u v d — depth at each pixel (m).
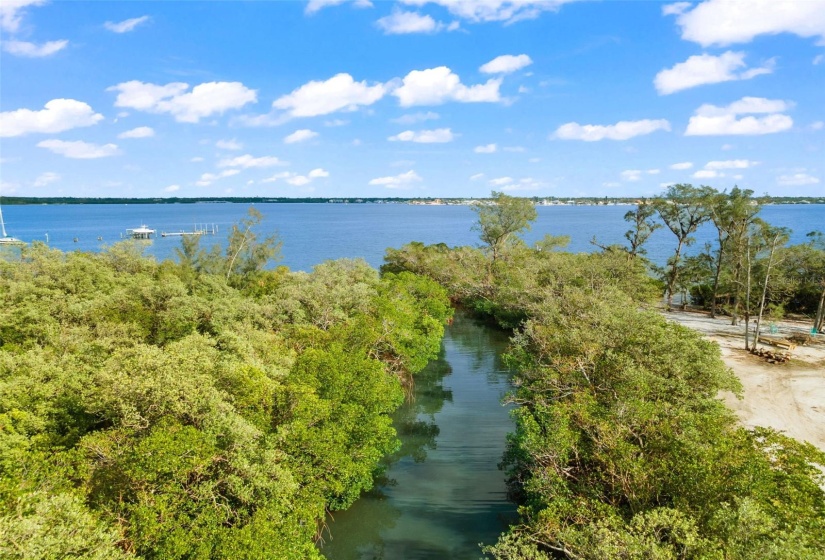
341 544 23.95
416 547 23.66
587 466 22.61
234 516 17.89
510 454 27.28
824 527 14.27
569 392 27.88
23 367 25.27
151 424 19.27
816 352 46.66
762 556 12.22
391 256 93.75
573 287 54.41
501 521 25.50
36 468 17.16
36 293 38.81
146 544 15.91
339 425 24.44
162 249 131.38
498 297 67.12
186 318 38.06
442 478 29.77
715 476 16.45
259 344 30.80
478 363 52.25
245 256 72.75
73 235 173.25
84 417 22.80
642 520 15.16
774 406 34.28
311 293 45.56
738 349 47.91
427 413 39.59
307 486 21.16
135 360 22.14
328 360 27.50
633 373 25.44
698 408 24.91
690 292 76.44
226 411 20.06
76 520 14.13
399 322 42.34
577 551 16.33
